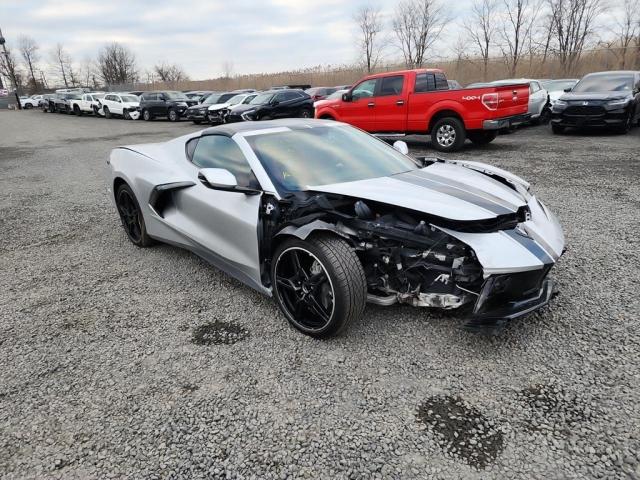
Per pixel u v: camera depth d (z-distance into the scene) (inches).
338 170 134.3
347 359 107.3
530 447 80.2
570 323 116.9
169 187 152.8
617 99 442.0
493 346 109.1
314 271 112.9
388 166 142.0
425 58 1477.6
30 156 478.6
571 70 1182.9
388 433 85.0
